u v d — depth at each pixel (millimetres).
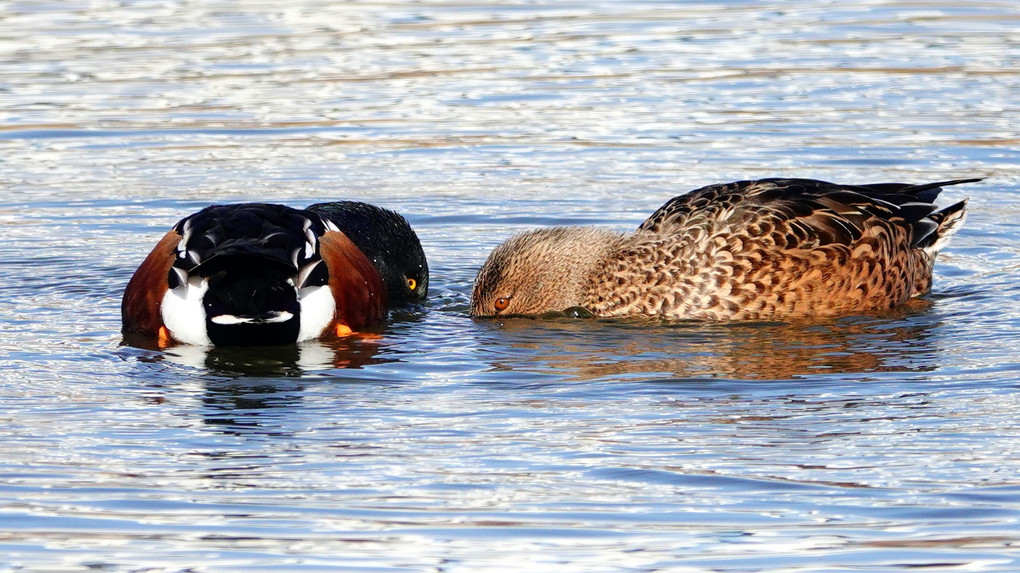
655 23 26609
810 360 12164
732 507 9008
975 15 26656
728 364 12086
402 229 15258
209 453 9984
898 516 8805
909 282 14242
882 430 10266
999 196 17719
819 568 8156
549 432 10367
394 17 27438
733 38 25359
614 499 9141
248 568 8234
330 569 8211
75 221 17188
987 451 9797
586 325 13719
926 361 12031
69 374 11891
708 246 13680
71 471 9641
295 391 11430
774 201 13992
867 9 27469
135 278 13234
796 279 13578
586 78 22938
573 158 19375
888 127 20250
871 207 14203
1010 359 12016
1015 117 20516
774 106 21344
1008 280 14984
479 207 17734
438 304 14891
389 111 21516
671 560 8289
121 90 22484
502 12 27797
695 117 20891
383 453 9977
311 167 19234
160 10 28000
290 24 26812
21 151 19781
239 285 12508
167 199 18000
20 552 8422
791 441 10094
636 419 10641
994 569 8086
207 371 12031
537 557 8344
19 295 14625
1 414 10797
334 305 13203
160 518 8891
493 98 22000
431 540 8570
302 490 9320
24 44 25125
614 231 14523
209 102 21953
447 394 11336
